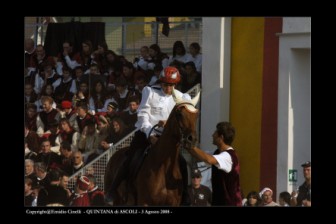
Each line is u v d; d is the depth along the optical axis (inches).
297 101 826.8
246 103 861.8
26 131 962.7
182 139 593.3
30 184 820.0
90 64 1002.1
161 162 623.8
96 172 872.3
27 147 946.7
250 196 745.6
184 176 642.8
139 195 637.9
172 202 629.3
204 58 880.3
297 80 826.2
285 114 823.7
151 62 955.3
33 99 1022.4
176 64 916.6
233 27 872.9
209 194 748.0
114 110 944.9
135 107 930.7
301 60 828.0
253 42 855.1
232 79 875.4
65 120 948.0
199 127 878.4
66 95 1005.8
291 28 816.3
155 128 647.1
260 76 848.3
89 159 906.7
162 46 981.2
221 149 595.5
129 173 653.9
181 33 968.3
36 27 1062.4
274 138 832.3
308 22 799.7
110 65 982.4
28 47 1048.2
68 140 938.7
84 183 816.3
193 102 608.7
